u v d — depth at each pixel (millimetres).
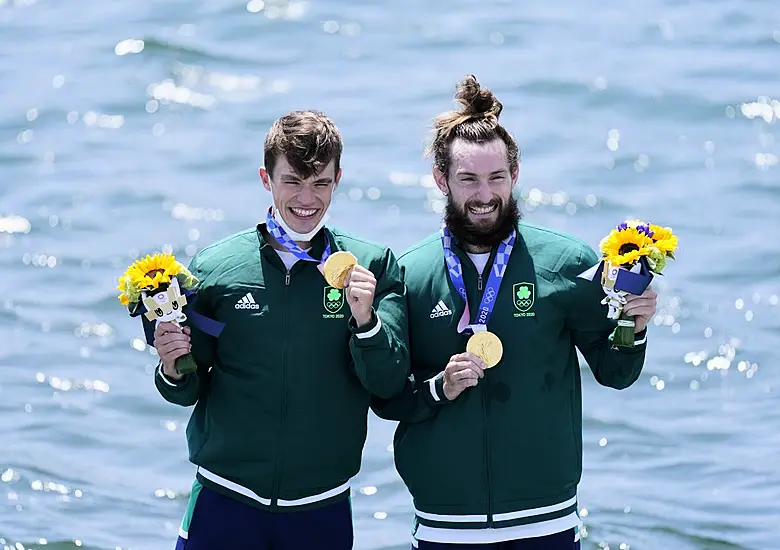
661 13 77000
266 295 19141
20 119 62906
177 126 62500
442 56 70938
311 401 19125
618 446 33938
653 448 33781
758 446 33844
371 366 18453
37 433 34750
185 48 71250
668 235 18781
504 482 19281
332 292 19172
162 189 54750
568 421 19625
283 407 19078
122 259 48156
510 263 19547
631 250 18672
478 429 19266
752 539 28875
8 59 70875
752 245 48156
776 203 52875
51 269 47188
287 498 19328
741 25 74562
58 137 61125
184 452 34031
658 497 30984
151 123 62812
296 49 72000
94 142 60594
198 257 19688
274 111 63875
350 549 19922
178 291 18469
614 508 30312
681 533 29109
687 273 45594
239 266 19281
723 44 71938
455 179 19219
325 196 18891
